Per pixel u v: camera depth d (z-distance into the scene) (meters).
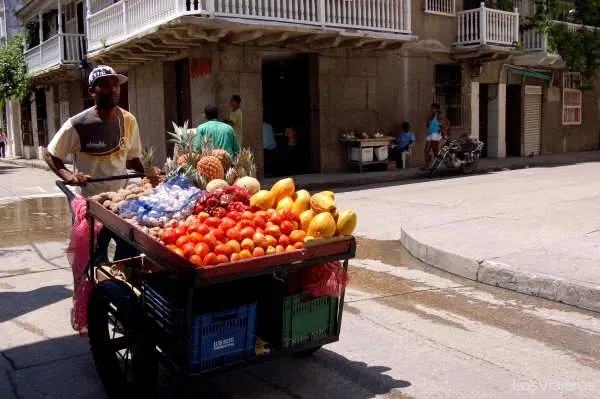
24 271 6.72
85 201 4.17
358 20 13.99
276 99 16.16
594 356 4.12
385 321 4.89
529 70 20.19
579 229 7.52
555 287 5.37
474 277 6.11
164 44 13.36
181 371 3.11
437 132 15.60
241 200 3.76
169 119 15.22
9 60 23.25
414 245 7.18
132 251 4.44
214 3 11.81
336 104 15.45
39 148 26.06
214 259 3.05
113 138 4.50
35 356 4.26
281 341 3.45
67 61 19.78
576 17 21.02
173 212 3.53
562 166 17.56
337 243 3.43
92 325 3.70
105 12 15.39
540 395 3.54
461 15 17.53
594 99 23.33
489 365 4.00
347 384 3.74
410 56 16.78
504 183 13.16
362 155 15.38
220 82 13.41
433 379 3.79
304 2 13.11
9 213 11.12
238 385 3.76
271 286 3.46
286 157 15.55
